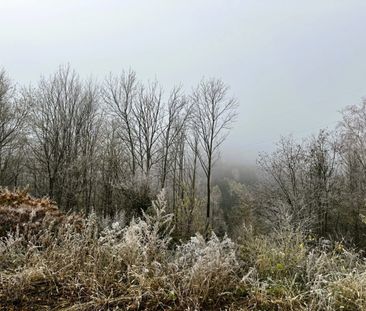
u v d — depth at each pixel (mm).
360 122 23984
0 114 25328
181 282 3512
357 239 22312
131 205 17875
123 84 30828
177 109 29562
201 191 28312
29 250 4020
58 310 3082
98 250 3922
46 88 30828
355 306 3285
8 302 3189
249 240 5836
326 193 23609
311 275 3885
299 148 24953
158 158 28266
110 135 28406
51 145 26703
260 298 3369
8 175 27203
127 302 3246
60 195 25484
